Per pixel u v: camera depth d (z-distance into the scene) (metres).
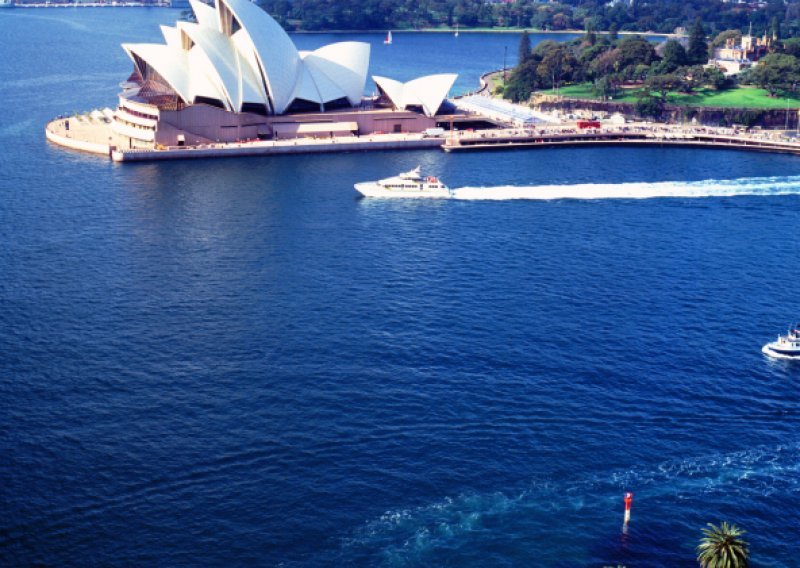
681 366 115.44
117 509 88.06
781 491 92.38
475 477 93.31
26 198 182.75
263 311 129.75
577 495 91.38
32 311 128.88
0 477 91.94
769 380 112.56
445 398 106.94
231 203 182.00
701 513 89.25
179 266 146.50
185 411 104.06
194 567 81.50
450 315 129.00
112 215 172.50
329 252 154.12
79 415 103.00
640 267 149.12
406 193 188.25
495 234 164.75
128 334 122.38
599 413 104.56
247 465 94.50
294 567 82.06
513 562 83.25
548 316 129.25
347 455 96.38
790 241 163.38
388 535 85.88
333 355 116.88
